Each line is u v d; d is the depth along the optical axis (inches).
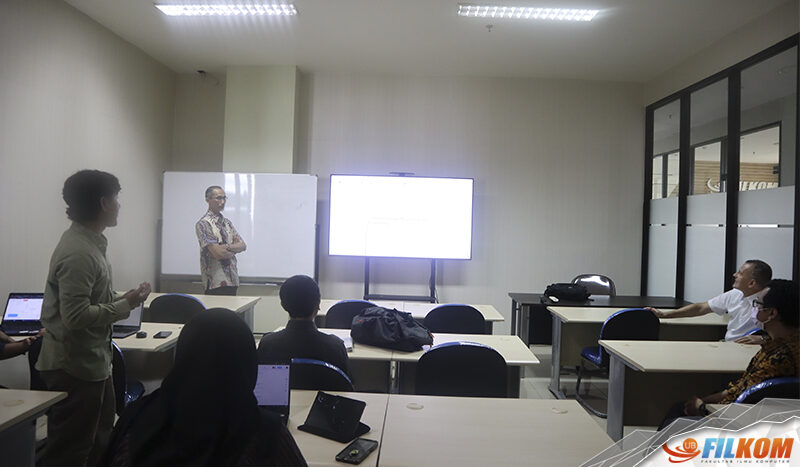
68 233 69.4
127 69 184.9
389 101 218.1
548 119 218.2
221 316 34.4
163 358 124.2
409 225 210.7
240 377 33.2
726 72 166.9
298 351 77.8
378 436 58.5
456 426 62.1
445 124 217.9
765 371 77.3
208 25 169.0
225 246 166.2
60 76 148.5
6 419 55.1
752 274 119.5
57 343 68.0
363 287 219.1
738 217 160.7
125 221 186.4
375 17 159.3
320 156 218.4
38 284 140.6
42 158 141.4
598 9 148.7
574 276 218.7
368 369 116.3
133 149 190.4
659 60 190.5
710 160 176.4
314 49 190.1
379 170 218.1
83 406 69.7
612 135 218.4
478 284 218.5
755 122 153.7
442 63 202.2
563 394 152.5
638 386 111.5
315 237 208.7
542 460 53.2
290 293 77.4
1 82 126.5
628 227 219.0
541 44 178.2
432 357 83.2
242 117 210.8
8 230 130.0
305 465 34.7
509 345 110.9
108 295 73.9
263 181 207.2
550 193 218.4
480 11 152.8
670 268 199.0
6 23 127.6
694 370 91.7
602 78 215.0
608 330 131.9
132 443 31.0
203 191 206.1
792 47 139.9
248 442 31.4
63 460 69.4
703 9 146.6
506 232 218.2
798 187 134.4
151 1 150.7
